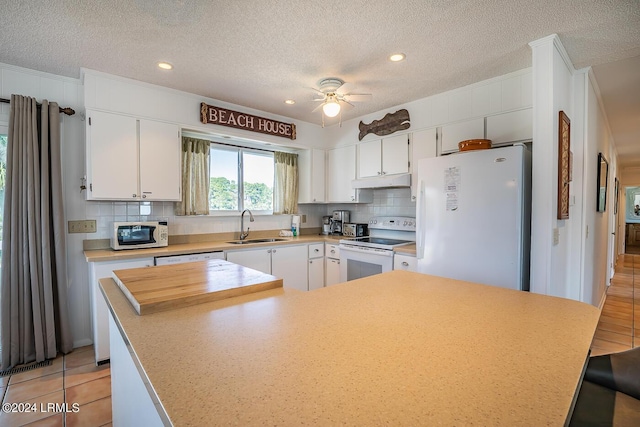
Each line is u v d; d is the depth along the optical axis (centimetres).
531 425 50
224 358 73
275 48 216
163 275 147
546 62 204
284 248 350
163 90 285
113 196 260
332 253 382
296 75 260
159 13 177
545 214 205
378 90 294
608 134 450
